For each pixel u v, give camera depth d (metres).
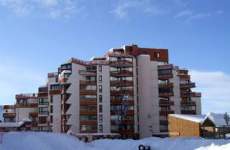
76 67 133.88
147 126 137.88
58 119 135.12
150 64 142.62
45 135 54.19
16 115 154.88
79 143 59.47
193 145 54.22
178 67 152.00
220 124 94.81
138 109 139.12
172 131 107.88
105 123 132.00
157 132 138.38
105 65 135.88
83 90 132.75
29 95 156.25
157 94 141.25
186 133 102.94
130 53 143.25
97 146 68.62
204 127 98.31
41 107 143.00
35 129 146.75
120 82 136.88
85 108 131.88
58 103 136.12
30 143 47.94
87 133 129.12
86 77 134.62
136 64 142.25
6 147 43.88
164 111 141.25
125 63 137.75
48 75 140.38
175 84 145.00
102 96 133.62
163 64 144.75
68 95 132.25
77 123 130.50
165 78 142.38
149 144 61.44
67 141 56.72
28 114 153.75
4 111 158.12
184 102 149.12
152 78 142.12
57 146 52.72
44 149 48.25
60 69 136.75
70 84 132.25
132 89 138.00
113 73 136.88
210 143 52.78
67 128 130.38
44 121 141.62
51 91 138.00
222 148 47.44
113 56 138.38
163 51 146.75
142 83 140.62
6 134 48.22
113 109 134.88
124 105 135.50
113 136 129.00
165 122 140.62
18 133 50.03
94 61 136.50
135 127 136.25
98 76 134.75
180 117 105.38
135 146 63.69
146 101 139.38
